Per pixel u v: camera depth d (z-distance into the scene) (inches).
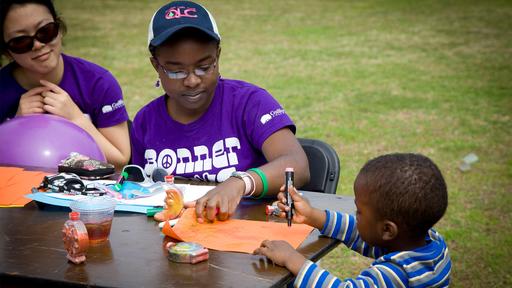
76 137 135.0
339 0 775.1
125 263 86.2
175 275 82.7
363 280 87.8
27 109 142.9
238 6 737.0
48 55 139.9
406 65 455.2
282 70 445.4
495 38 542.6
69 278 81.7
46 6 139.2
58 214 105.4
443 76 421.4
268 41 547.5
